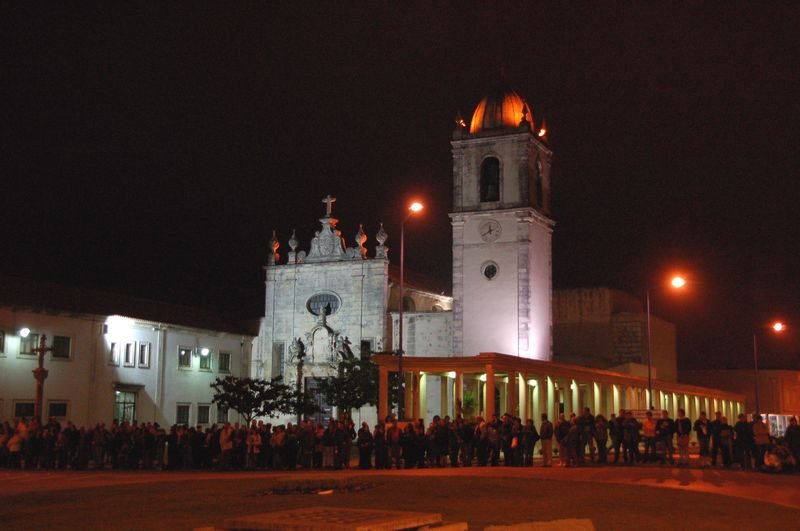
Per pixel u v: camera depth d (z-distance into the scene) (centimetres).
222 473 3278
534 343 5953
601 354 7831
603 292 7931
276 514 1237
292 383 6669
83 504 2089
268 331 6925
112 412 5766
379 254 6631
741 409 8962
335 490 2370
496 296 5941
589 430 3594
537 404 4919
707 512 1953
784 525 1764
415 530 1223
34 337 5303
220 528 1188
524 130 6009
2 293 5234
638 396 6034
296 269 6900
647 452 3822
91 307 5747
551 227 6431
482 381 4906
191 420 6400
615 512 1922
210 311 7094
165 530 1617
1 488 2586
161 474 3222
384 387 4356
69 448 3712
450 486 2509
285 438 3528
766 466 3166
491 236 6019
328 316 6725
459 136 6197
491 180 6159
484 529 1564
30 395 5250
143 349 6072
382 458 3519
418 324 6388
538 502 2103
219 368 6725
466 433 3544
